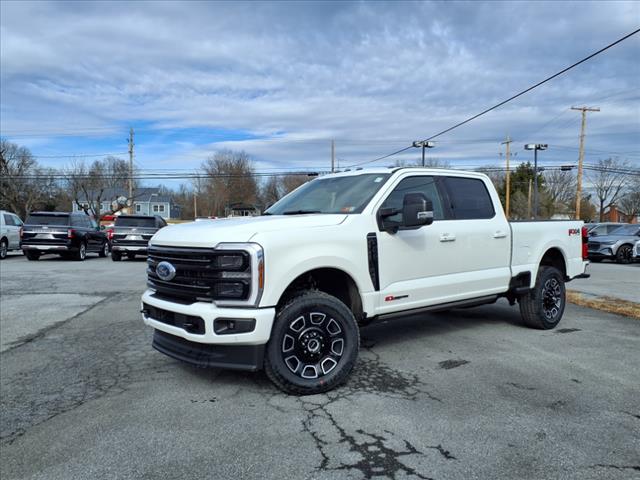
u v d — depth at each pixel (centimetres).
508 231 569
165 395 399
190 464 287
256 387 414
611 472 276
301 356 396
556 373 446
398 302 462
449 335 592
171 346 412
